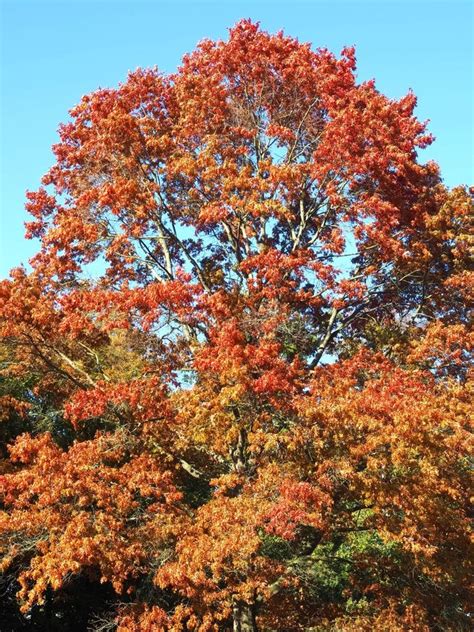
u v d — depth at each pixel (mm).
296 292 17703
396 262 18797
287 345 17500
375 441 13297
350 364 16219
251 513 13219
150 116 20047
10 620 21266
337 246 17578
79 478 13945
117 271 19188
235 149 18766
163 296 15438
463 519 15461
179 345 17344
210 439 15570
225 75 20219
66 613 22141
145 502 16266
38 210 20203
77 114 20328
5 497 14008
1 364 19406
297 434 14156
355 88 19688
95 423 21328
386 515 14750
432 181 20172
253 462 16047
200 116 19047
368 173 17672
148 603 14797
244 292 17484
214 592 13258
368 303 20219
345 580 19688
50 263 18406
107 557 13062
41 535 13852
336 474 14484
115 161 18953
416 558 14750
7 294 16219
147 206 18109
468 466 15328
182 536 14000
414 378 15477
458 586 15781
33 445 14320
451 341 16953
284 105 20125
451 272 19781
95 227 18422
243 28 20703
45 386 19500
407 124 18922
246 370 13992
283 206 16922
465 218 18844
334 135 17750
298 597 17500
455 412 14055
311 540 16719
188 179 18547
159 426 16203
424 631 15766
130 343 16969
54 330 16594
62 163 20406
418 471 14273
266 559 13727
